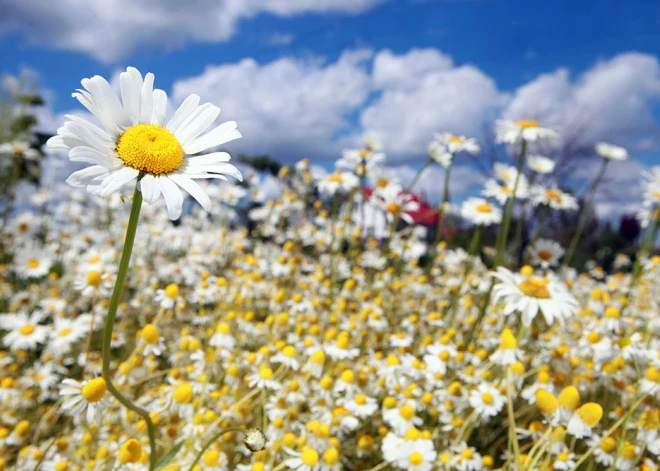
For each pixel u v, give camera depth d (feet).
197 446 0.70
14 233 1.73
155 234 1.68
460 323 1.31
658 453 0.74
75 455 0.74
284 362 0.85
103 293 0.88
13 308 1.33
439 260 1.72
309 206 1.75
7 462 0.80
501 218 1.27
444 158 1.37
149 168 0.42
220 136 0.46
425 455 0.73
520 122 1.14
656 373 0.80
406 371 0.89
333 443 0.73
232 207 1.86
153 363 1.05
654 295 1.51
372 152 1.46
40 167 2.10
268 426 0.78
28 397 0.98
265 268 1.47
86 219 1.90
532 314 0.80
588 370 0.94
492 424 1.00
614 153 1.49
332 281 1.39
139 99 0.46
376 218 1.59
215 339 0.89
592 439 0.79
